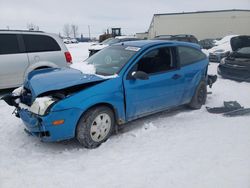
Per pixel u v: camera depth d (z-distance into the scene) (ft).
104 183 10.42
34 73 15.21
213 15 135.13
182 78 17.47
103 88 13.43
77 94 12.73
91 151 13.12
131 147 13.48
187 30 140.46
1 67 22.67
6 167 11.57
